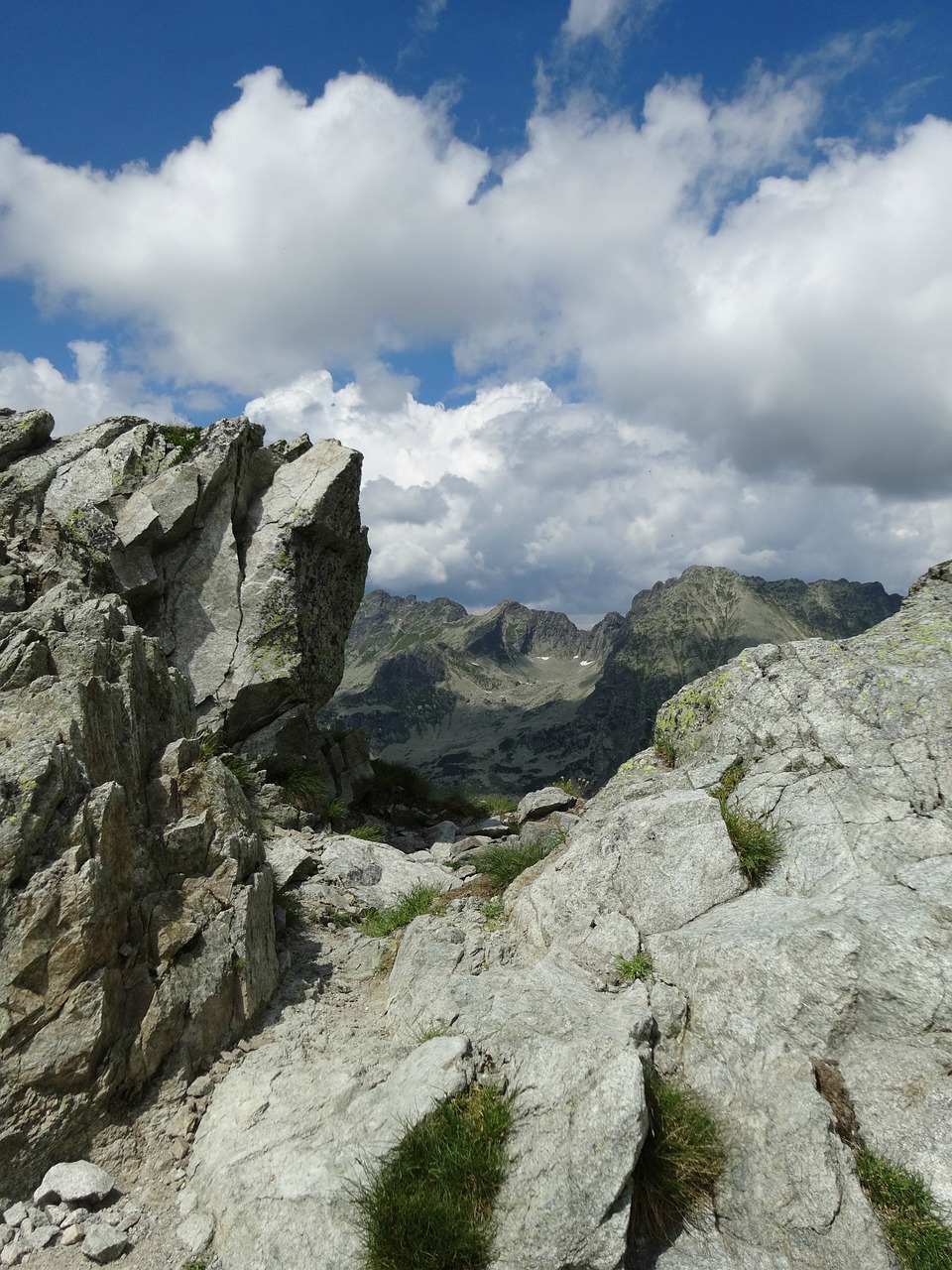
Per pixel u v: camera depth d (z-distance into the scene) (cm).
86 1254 756
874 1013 883
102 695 1111
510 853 1537
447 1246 705
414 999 1073
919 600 1512
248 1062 1001
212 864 1143
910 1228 732
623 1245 701
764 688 1388
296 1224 752
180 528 1931
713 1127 828
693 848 1167
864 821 1115
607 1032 898
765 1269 726
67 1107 855
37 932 870
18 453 1973
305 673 2008
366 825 2150
